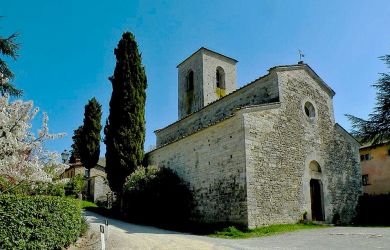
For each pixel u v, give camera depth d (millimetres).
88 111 41312
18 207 8375
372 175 31719
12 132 10086
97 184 38031
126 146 25469
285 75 20484
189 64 32344
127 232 16562
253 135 17531
